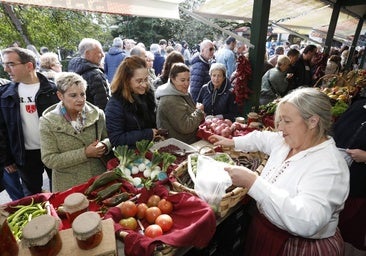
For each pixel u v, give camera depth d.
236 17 3.74
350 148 1.65
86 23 9.76
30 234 0.72
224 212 1.25
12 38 7.59
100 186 1.36
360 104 1.76
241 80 2.48
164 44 8.08
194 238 1.01
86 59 2.80
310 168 1.02
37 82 2.15
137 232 1.05
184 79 1.87
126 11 1.87
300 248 1.12
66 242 0.82
